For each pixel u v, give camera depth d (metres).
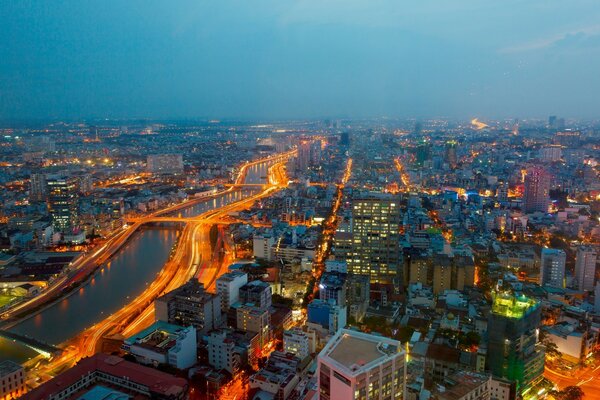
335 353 188.50
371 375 177.75
